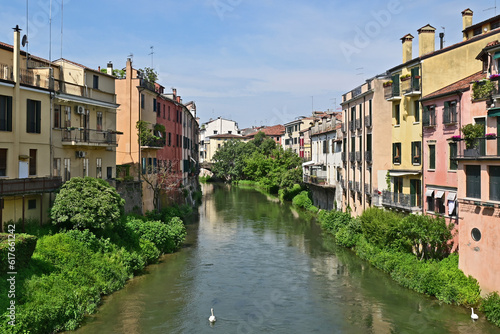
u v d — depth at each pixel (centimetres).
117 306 2142
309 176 5700
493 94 2172
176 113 5312
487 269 2028
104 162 3312
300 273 2750
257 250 3369
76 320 1900
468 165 2175
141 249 2873
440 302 2177
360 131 3862
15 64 2397
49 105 2666
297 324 1972
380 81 3434
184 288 2436
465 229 2183
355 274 2717
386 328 1911
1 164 2328
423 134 2850
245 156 10675
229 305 2197
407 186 3073
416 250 2644
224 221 4750
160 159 4581
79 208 2422
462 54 2830
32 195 2483
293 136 8762
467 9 3225
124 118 3938
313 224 4553
